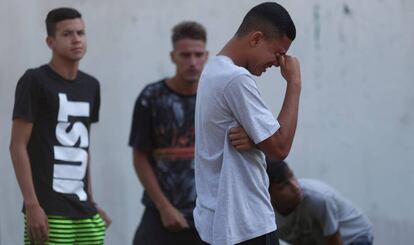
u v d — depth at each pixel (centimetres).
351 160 1596
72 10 1195
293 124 940
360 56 1591
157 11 1577
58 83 1182
